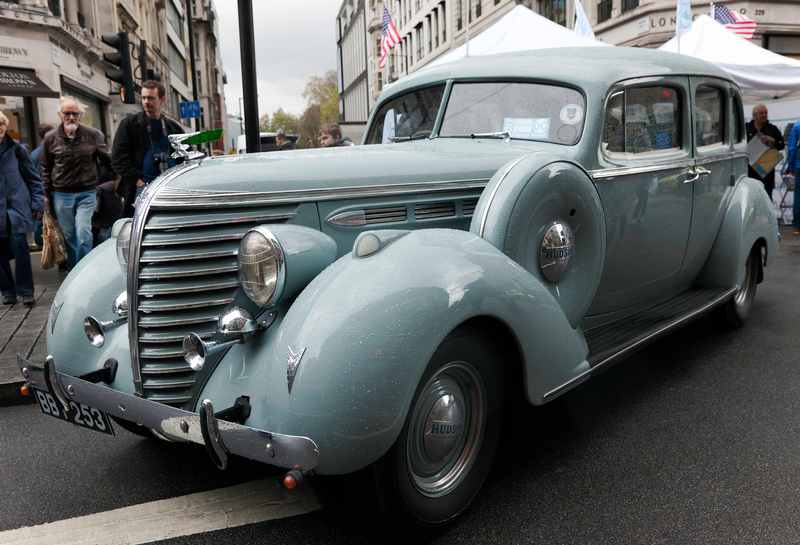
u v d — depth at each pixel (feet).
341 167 7.93
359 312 5.91
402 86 12.28
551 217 8.26
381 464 6.18
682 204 11.50
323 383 5.70
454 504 7.18
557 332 7.57
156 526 7.41
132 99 25.54
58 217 20.52
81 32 60.70
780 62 30.96
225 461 6.10
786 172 33.63
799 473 8.25
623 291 10.76
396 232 6.81
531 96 10.27
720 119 13.02
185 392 7.02
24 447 9.73
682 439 9.34
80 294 8.24
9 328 15.21
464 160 8.98
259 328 6.81
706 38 32.37
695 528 7.08
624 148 10.23
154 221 6.88
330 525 7.36
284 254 6.52
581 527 7.16
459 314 6.34
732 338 14.38
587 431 9.71
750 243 13.55
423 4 120.37
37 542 7.13
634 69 10.30
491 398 7.48
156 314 6.96
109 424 7.33
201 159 7.73
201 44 206.49
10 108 49.62
